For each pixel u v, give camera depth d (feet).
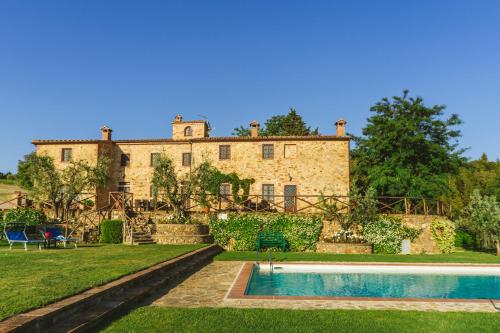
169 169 73.61
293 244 69.51
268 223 70.74
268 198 89.25
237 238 71.05
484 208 72.54
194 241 66.64
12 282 24.80
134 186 95.71
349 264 48.91
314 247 69.15
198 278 38.04
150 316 22.33
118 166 96.89
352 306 26.66
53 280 25.62
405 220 69.97
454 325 22.21
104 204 92.58
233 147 92.02
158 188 72.95
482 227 71.20
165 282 33.63
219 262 51.93
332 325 21.66
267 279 43.52
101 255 42.27
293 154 90.02
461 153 100.01
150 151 96.37
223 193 90.74
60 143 94.38
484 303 28.07
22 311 17.87
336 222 70.38
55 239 51.67
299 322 22.02
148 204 84.48
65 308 19.48
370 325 21.88
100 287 24.41
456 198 108.17
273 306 26.21
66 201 77.36
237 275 39.88
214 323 21.34
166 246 58.08
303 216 70.49
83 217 75.05
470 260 56.29
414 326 21.91
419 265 48.78
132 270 30.99
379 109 104.47
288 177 89.10
